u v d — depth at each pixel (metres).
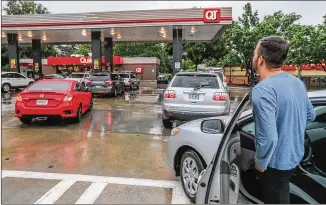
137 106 12.44
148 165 4.87
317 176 2.91
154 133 7.25
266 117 1.92
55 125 8.14
